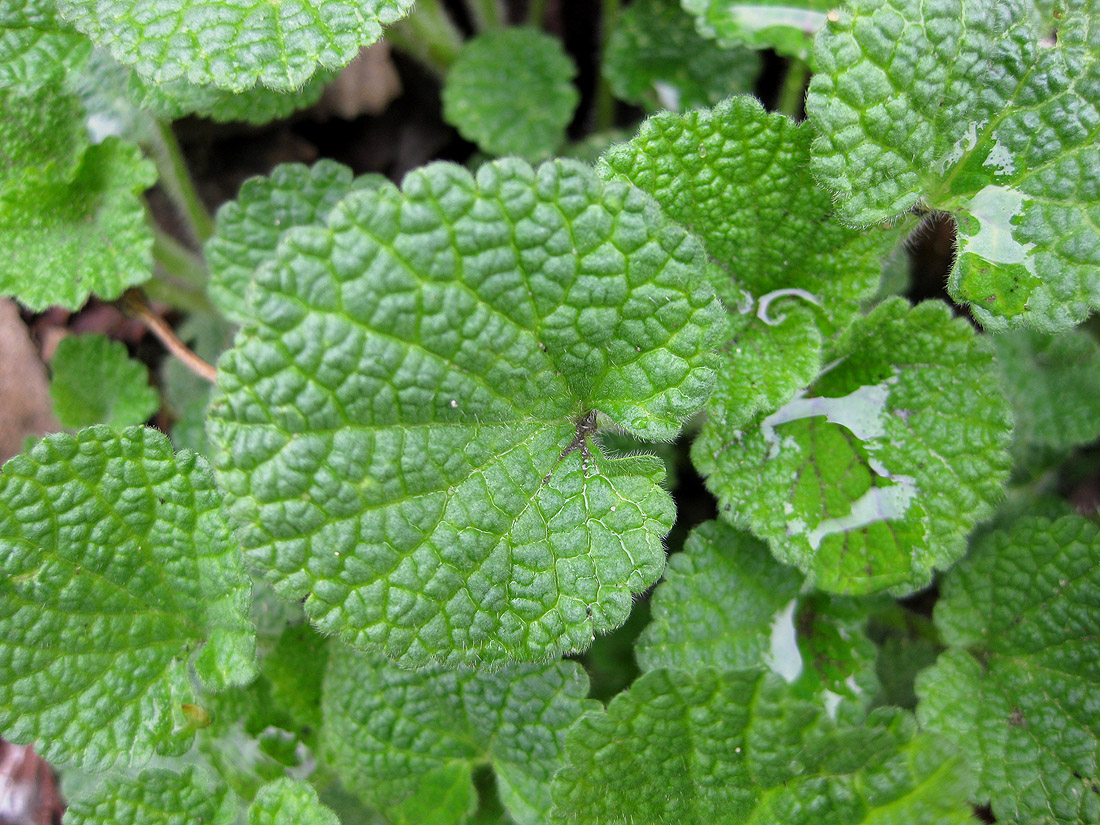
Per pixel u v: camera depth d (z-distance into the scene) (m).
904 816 0.18
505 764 0.20
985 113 0.19
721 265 0.20
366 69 0.26
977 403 0.20
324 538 0.17
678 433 0.18
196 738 0.21
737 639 0.20
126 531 0.19
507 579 0.18
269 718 0.21
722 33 0.22
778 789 0.18
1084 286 0.19
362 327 0.17
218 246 0.22
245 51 0.19
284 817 0.19
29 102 0.21
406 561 0.17
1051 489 0.23
